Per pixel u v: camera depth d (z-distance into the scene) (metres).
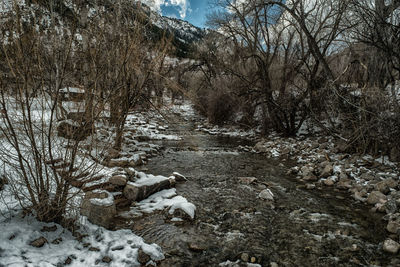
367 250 3.11
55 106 2.71
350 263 2.86
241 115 15.72
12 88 2.47
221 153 8.84
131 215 3.69
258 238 3.33
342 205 4.52
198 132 13.71
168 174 5.95
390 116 6.19
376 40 7.57
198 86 19.61
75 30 2.86
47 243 2.56
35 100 2.58
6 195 2.95
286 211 4.21
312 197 4.90
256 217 3.94
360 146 7.29
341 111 7.78
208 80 18.08
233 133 13.55
